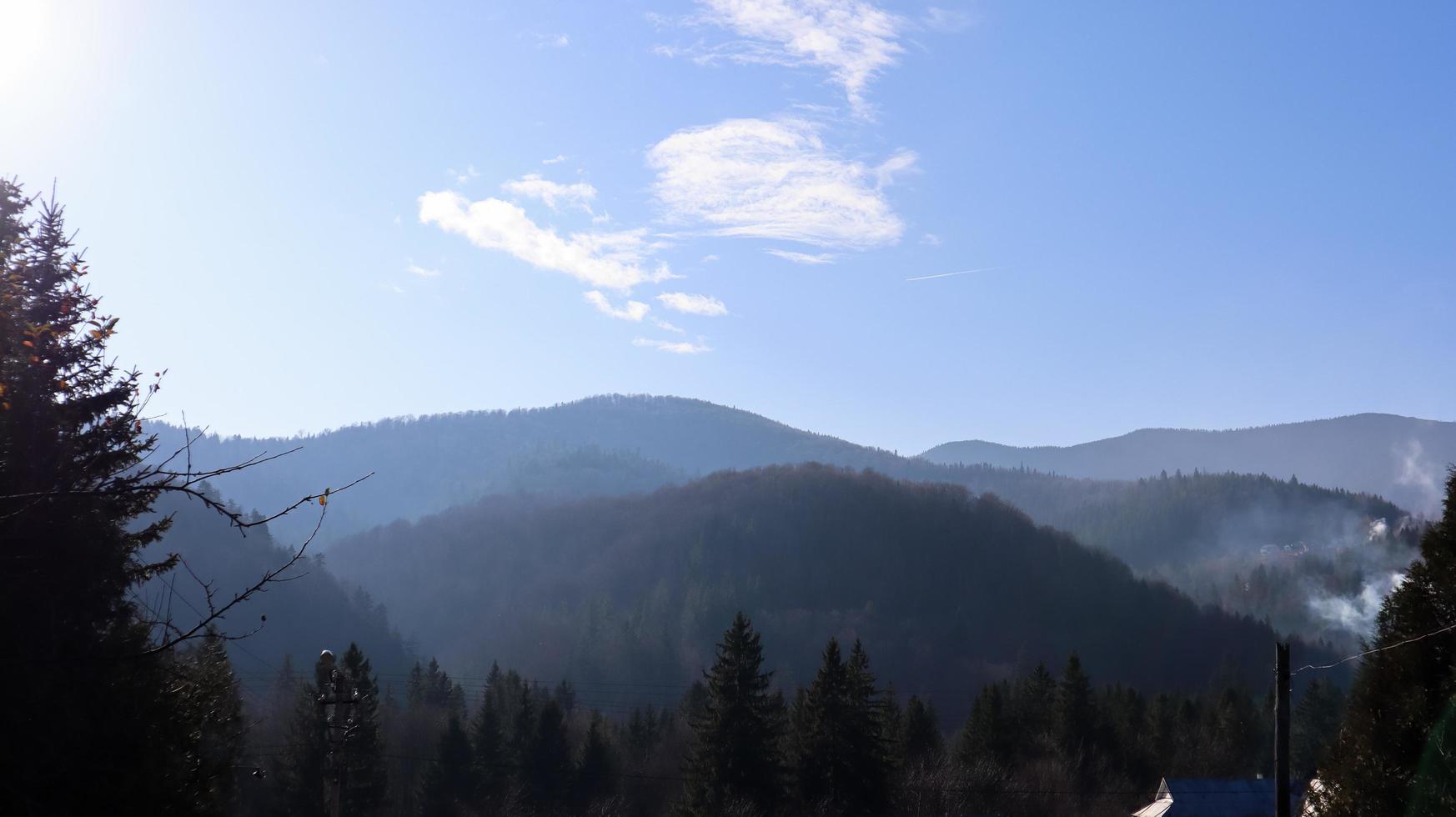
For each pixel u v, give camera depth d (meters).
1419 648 19.19
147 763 11.27
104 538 11.12
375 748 46.00
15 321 10.57
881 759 49.00
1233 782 50.81
